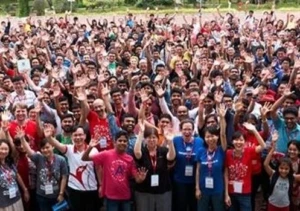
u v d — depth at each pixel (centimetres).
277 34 2141
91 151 820
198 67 1460
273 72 1354
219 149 810
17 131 851
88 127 932
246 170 808
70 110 1091
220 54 1725
